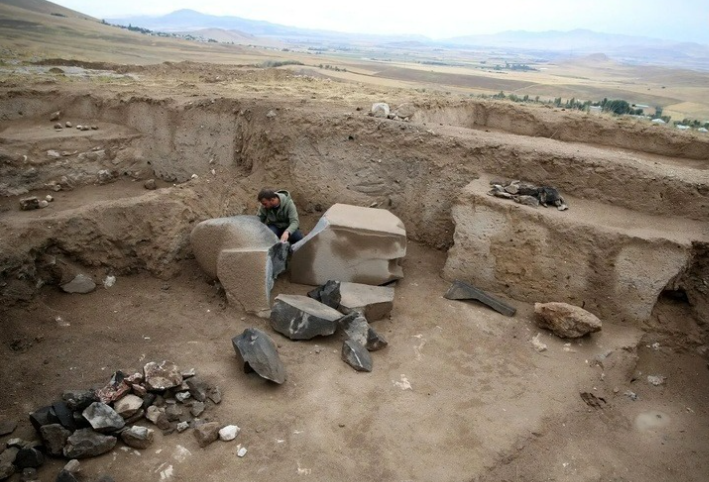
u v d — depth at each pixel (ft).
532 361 17.16
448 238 23.48
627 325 18.57
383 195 24.84
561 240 19.38
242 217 20.49
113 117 30.09
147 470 12.46
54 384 15.11
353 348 16.60
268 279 19.10
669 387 16.94
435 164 24.00
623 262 18.48
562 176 22.16
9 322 17.10
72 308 18.79
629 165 21.25
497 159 23.31
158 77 41.63
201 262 20.59
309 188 25.79
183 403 14.51
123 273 20.95
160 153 28.60
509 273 20.36
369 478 12.61
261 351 15.53
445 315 19.30
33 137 26.18
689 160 26.35
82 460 12.60
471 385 15.99
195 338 17.57
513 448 13.76
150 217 21.47
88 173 26.37
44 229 19.39
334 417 14.39
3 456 12.46
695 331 18.11
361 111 27.73
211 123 28.14
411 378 16.16
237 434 13.61
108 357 16.39
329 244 20.45
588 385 16.34
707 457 14.46
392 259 20.68
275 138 26.27
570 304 19.36
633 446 14.67
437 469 12.98
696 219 19.66
